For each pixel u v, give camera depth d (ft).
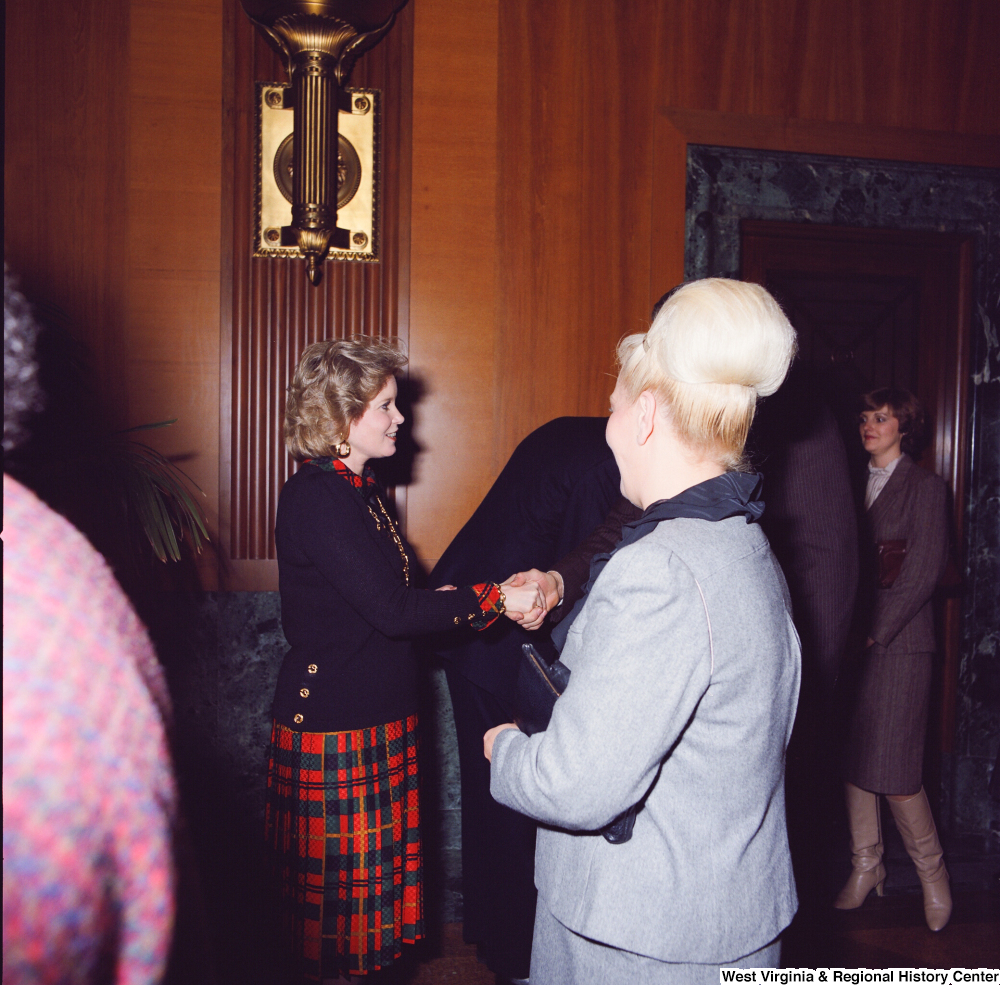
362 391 6.38
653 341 3.34
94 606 1.36
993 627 10.48
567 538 6.86
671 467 3.39
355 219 8.87
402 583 6.61
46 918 1.14
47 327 7.04
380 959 6.27
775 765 3.24
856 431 10.31
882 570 8.79
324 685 6.18
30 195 8.32
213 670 8.71
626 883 3.10
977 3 10.04
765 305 3.21
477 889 7.27
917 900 9.37
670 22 9.43
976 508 10.49
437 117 8.99
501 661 7.00
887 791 8.69
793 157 9.82
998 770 9.39
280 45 8.48
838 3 9.75
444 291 9.07
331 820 6.13
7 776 1.13
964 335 10.44
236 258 8.68
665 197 9.48
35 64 8.31
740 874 3.10
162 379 8.59
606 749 2.86
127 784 1.28
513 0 9.10
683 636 2.91
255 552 8.77
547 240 9.25
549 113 9.23
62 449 7.02
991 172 10.22
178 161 8.56
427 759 9.06
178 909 1.38
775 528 6.02
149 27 8.48
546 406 9.30
